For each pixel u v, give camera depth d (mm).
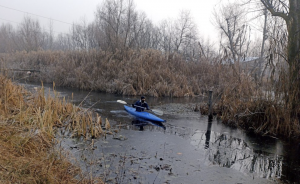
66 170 4742
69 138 7375
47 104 9125
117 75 20938
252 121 9781
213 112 12438
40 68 25359
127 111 12164
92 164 5586
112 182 4820
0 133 5129
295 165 6207
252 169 5906
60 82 22844
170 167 5773
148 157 6328
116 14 27391
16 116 6926
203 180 5219
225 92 12047
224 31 22125
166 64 22203
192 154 6758
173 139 8094
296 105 8539
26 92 10992
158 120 10266
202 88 21188
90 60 23344
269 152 7105
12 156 4453
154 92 19266
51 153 5309
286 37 8844
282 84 8773
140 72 20031
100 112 11891
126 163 5820
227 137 8539
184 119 11281
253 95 10133
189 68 22938
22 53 30062
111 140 7570
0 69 10211
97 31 30500
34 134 5809
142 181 4969
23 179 3822
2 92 8188
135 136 8211
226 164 6152
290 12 8734
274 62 9359
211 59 22484
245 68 11969
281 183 5242
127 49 24141
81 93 18625
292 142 8062
